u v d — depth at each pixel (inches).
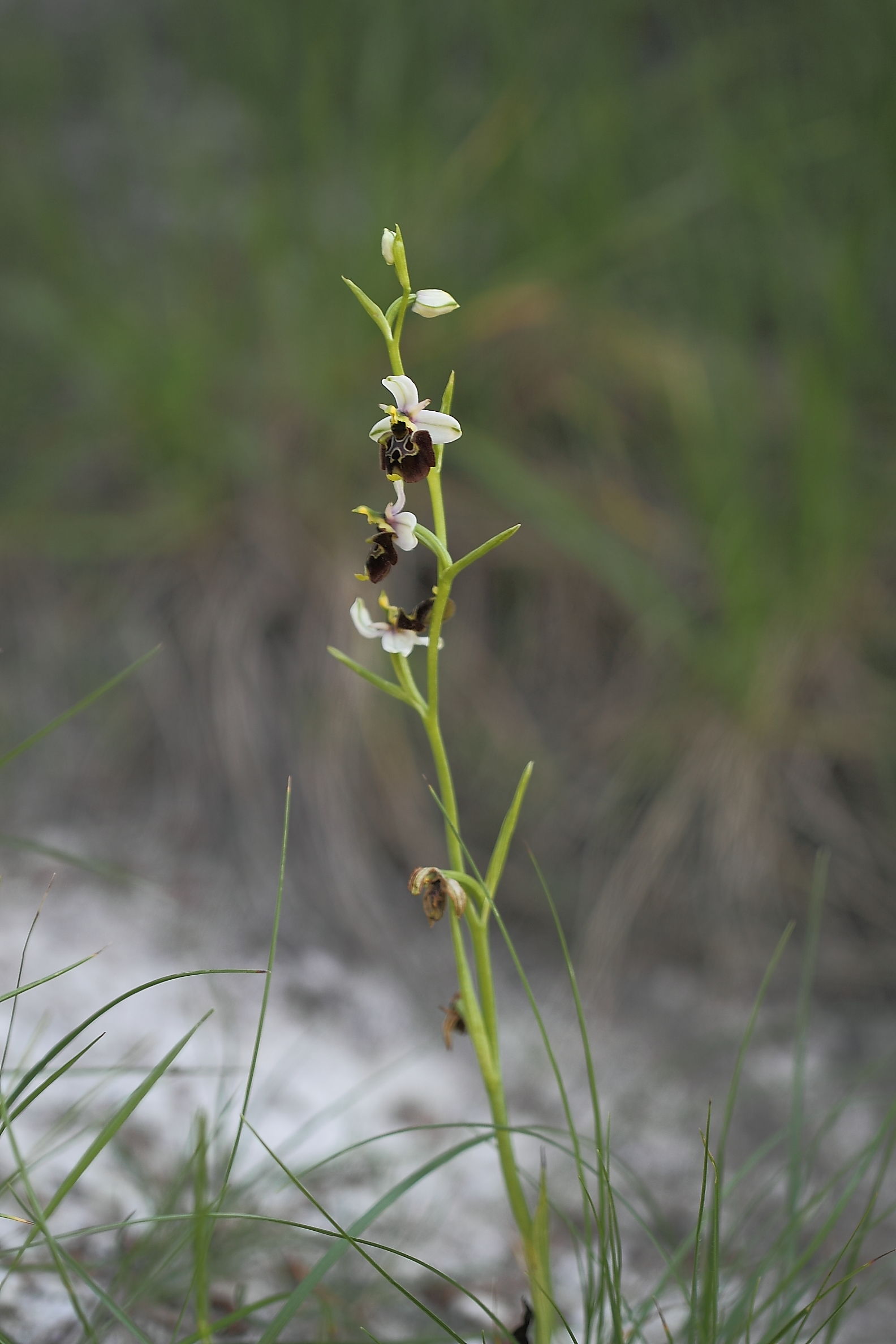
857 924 62.9
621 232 76.8
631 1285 45.9
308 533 69.7
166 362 70.7
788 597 67.2
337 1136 48.7
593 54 87.7
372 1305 43.8
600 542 68.4
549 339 74.4
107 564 70.1
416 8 86.5
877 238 80.3
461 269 77.0
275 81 86.2
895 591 69.7
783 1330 38.7
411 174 78.2
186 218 82.6
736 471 68.6
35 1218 36.2
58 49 97.3
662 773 65.5
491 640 70.5
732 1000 60.4
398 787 64.4
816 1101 55.3
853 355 75.0
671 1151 52.1
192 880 60.9
